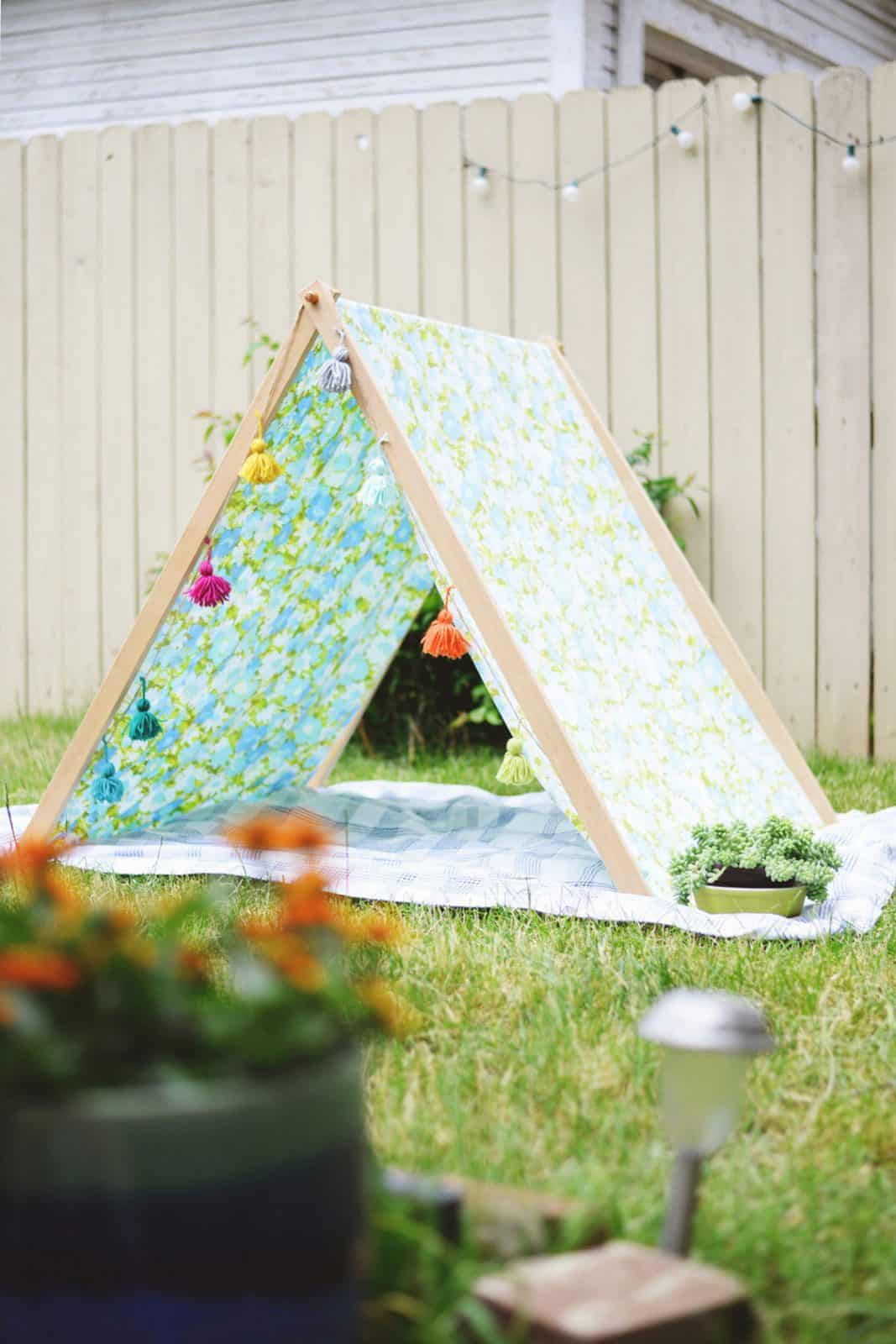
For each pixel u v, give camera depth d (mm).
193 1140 1445
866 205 6156
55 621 7383
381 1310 1626
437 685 6582
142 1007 1549
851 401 6219
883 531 6211
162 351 7148
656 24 7746
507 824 4969
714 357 6387
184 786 4867
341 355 3883
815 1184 2150
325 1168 1519
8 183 7355
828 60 9281
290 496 4301
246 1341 1465
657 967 3102
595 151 6496
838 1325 1787
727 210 6332
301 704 5082
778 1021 2875
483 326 6695
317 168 6887
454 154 6688
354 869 4059
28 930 1699
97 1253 1438
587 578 4500
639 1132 2363
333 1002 1659
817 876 3621
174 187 7094
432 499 3873
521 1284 1604
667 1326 1556
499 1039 2734
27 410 7387
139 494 7215
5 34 8555
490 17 7449
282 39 7910
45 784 5582
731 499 6395
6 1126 1454
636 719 4266
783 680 6367
